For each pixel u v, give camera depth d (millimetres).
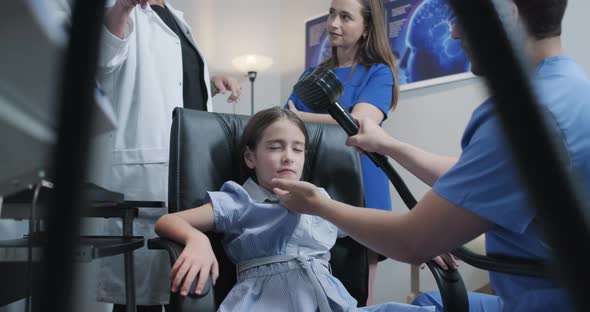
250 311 1040
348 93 1715
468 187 630
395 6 2887
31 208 583
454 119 2566
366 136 1086
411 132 2760
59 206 180
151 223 1499
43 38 253
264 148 1246
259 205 1167
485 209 616
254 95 3488
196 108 1794
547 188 180
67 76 177
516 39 181
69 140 177
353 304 1125
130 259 1198
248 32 3492
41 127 303
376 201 1660
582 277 180
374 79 1682
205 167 1212
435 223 657
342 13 1739
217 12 3396
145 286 1473
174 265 863
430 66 2682
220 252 1197
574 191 183
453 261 940
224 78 1989
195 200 1171
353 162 1363
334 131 1383
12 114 301
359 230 735
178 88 1640
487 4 177
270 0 3588
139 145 1507
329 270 1220
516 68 177
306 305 1054
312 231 1204
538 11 584
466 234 662
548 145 180
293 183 832
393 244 700
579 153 573
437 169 1024
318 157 1337
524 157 180
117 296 1464
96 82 183
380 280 2783
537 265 629
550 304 622
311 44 3373
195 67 1838
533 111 178
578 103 612
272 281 1113
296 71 3498
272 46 3582
